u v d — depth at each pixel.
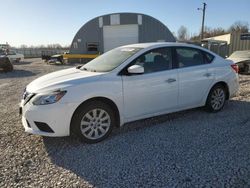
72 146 4.21
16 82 12.50
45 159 3.78
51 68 21.98
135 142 4.31
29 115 4.08
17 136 4.65
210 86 5.68
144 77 4.70
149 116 4.89
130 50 5.05
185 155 3.79
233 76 6.10
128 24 29.70
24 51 56.97
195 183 3.07
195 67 5.43
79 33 30.91
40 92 4.06
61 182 3.17
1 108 6.78
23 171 3.45
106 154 3.90
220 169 3.37
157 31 29.78
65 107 4.02
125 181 3.16
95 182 3.16
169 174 3.29
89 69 4.95
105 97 4.33
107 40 30.50
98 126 4.37
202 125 5.05
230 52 26.31
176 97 5.15
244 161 3.56
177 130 4.80
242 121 5.26
